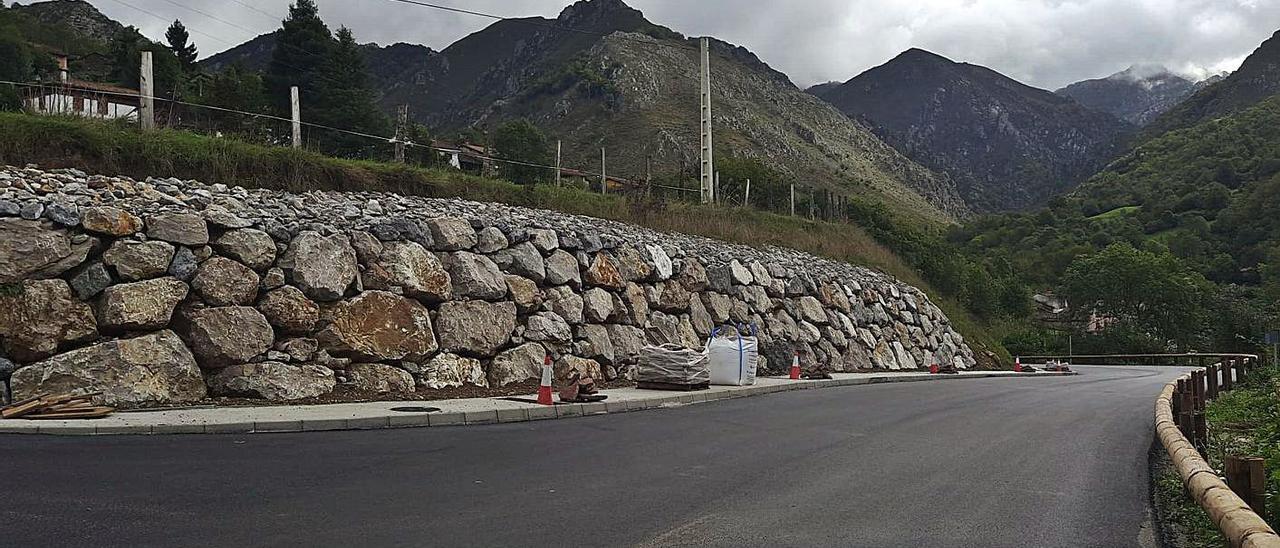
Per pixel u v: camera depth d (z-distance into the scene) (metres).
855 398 18.86
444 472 9.02
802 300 29.03
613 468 9.57
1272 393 18.22
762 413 15.32
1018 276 85.12
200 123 24.34
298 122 21.28
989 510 7.99
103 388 11.98
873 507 7.98
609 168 123.56
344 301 14.98
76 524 6.59
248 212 15.37
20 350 11.84
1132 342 65.38
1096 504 8.41
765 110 162.62
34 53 48.72
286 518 6.99
